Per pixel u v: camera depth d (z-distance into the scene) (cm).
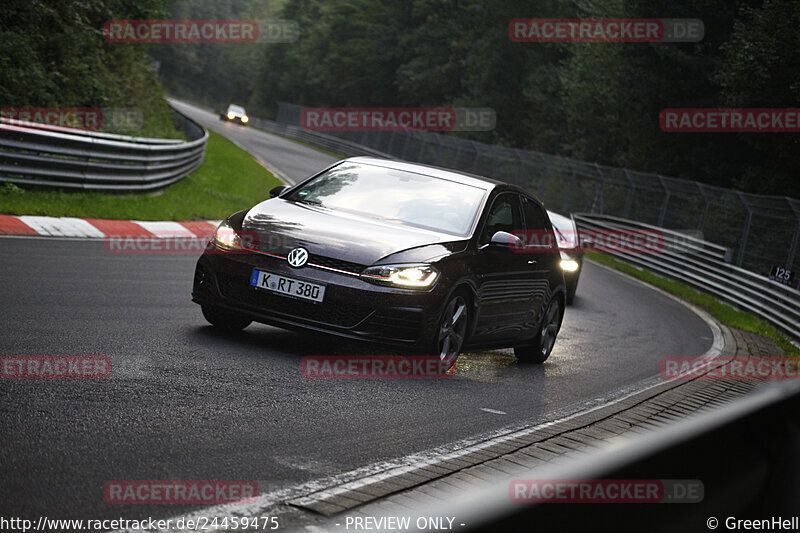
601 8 15288
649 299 6944
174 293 3325
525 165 15775
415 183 2900
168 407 1745
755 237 8081
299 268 2459
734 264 8788
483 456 1744
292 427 1752
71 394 1730
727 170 13200
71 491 1198
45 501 1144
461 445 1827
